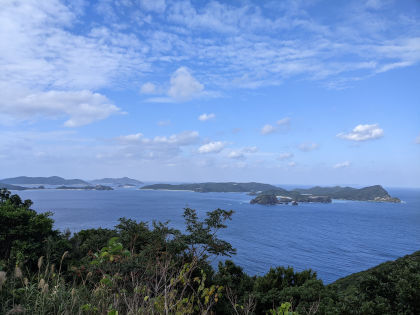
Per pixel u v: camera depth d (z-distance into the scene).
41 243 11.30
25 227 11.54
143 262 7.00
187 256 10.39
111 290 4.35
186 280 4.41
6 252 11.23
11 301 4.16
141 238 12.84
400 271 9.15
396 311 8.23
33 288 4.53
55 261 9.99
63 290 4.55
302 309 8.55
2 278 4.10
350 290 10.81
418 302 7.91
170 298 3.89
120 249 4.57
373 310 7.85
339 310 8.01
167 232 12.79
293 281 12.87
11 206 12.98
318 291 10.44
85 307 3.76
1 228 11.47
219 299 9.90
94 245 13.51
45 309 4.01
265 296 10.83
